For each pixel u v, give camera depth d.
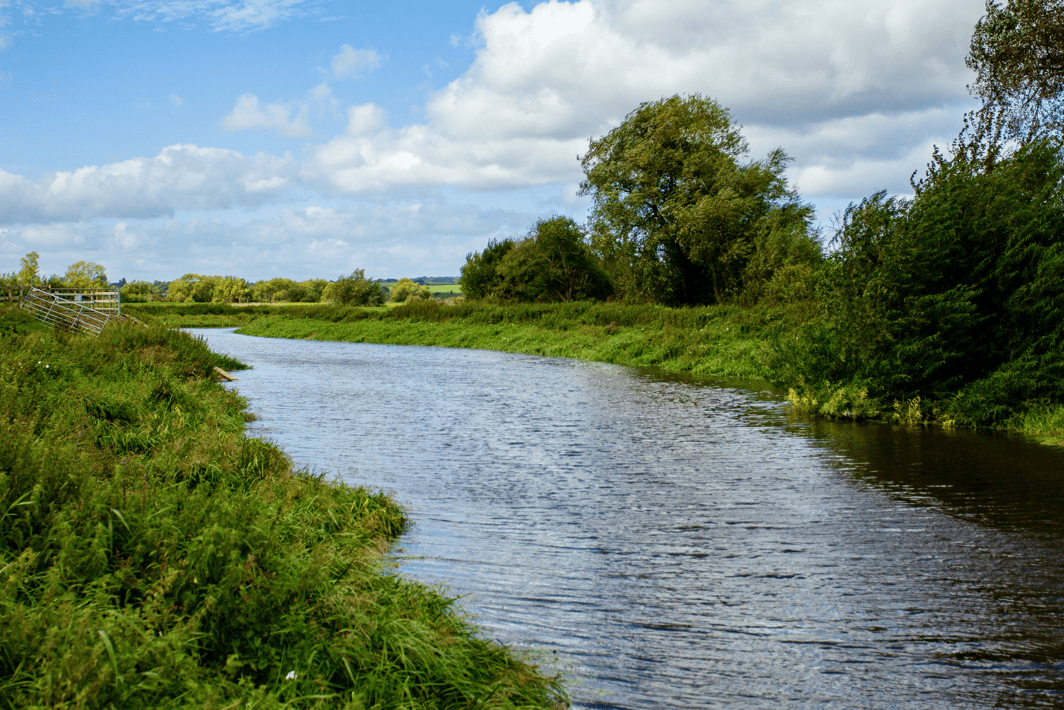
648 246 42.97
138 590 4.04
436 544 6.57
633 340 29.53
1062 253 12.29
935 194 13.91
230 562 4.19
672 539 6.82
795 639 4.71
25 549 4.16
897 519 7.39
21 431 5.94
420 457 10.50
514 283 59.12
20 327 18.83
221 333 52.44
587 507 7.91
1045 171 13.87
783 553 6.41
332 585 4.46
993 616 5.05
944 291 13.41
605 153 45.38
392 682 3.53
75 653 3.05
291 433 12.23
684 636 4.75
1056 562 6.10
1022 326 12.80
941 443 11.30
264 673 3.58
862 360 14.30
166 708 3.00
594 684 4.10
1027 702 3.93
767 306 29.72
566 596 5.40
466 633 4.41
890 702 3.95
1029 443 11.10
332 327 47.50
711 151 42.50
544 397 17.53
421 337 40.75
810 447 11.25
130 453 7.45
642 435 12.43
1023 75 20.89
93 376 12.62
